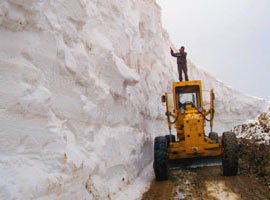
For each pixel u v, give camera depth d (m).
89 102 4.66
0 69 2.56
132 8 10.51
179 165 7.45
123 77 6.26
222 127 23.44
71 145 3.72
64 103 3.85
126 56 8.30
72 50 4.29
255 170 6.00
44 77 3.32
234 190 4.79
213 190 4.98
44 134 2.96
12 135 2.54
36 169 2.67
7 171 2.33
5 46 2.74
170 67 18.14
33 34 3.24
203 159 7.05
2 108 2.49
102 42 6.05
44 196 2.63
